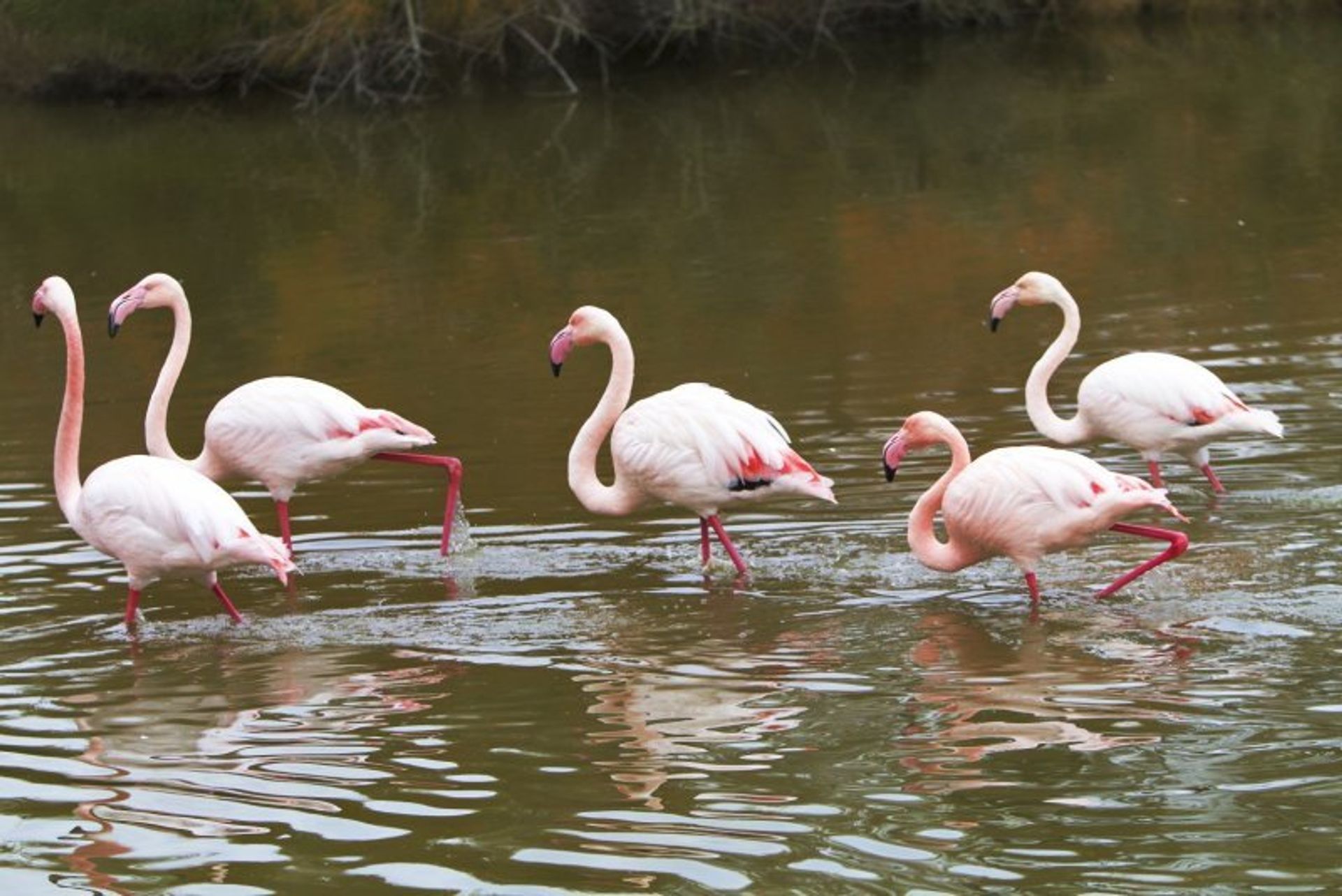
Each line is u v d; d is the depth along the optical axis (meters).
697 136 33.19
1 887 7.37
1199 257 21.42
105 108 39.94
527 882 7.21
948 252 22.58
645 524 12.92
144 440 15.87
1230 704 8.81
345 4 37.59
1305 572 10.89
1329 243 21.62
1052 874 7.07
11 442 15.98
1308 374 15.79
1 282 23.77
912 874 7.13
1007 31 44.56
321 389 12.66
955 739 8.53
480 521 13.12
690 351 18.28
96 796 8.31
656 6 40.31
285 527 12.70
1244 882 6.95
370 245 25.08
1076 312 13.62
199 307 21.83
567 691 9.53
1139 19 44.53
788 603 10.98
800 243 23.61
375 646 10.47
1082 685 9.20
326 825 7.89
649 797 8.02
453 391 17.11
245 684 9.86
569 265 23.11
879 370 16.98
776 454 11.64
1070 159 28.41
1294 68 35.97
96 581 11.99
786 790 8.02
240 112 38.84
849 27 44.28
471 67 41.31
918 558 11.12
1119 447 14.23
